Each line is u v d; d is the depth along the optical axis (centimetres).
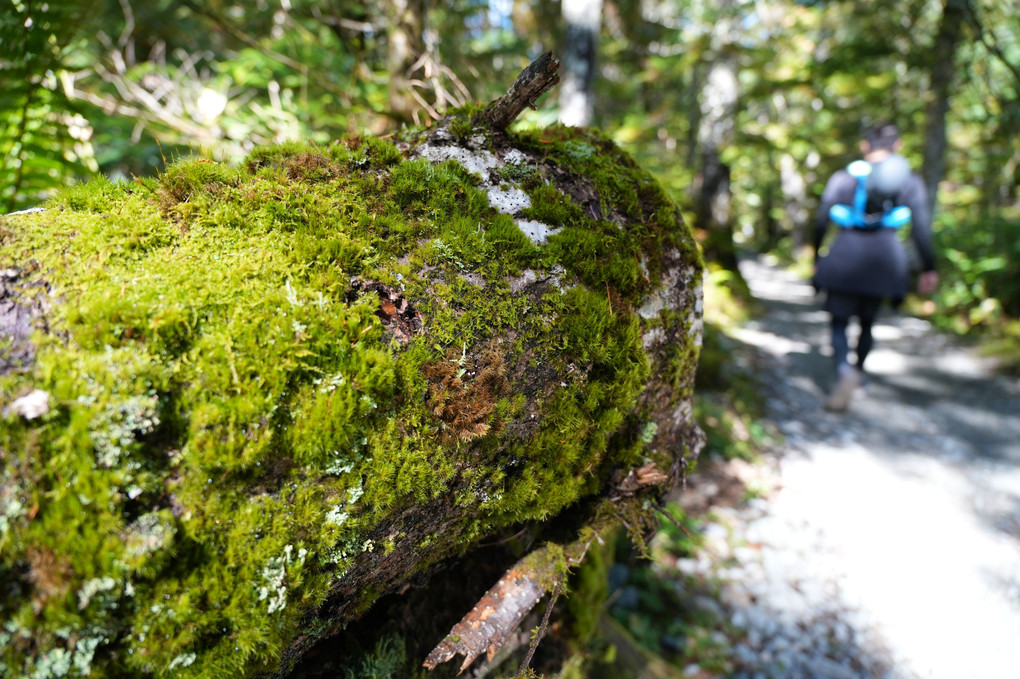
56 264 81
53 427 69
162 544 72
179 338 80
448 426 98
